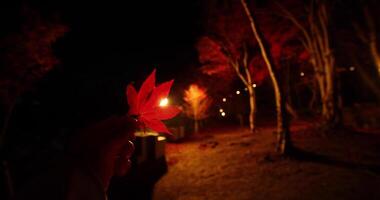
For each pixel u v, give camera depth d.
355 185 6.72
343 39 17.23
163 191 7.45
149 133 9.09
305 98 27.61
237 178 8.03
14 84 7.96
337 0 13.89
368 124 16.30
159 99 0.92
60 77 14.24
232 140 14.41
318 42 14.51
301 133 13.93
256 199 6.52
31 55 7.94
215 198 6.80
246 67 16.91
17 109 12.84
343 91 25.69
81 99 15.62
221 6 15.38
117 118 0.90
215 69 17.34
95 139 0.86
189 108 19.23
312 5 13.78
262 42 9.71
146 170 8.34
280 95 9.90
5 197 7.50
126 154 0.92
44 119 14.01
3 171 7.73
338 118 13.92
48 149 11.70
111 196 6.93
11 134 12.41
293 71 23.48
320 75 14.62
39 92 13.41
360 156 9.25
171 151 12.88
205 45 16.72
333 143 11.41
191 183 8.02
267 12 14.59
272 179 7.66
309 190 6.68
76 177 0.80
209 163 9.94
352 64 21.28
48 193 0.76
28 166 10.00
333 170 7.97
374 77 23.11
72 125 14.43
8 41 7.55
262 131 17.22
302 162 8.92
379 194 6.11
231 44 16.47
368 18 14.29
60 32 8.36
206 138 16.16
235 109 24.09
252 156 10.12
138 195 7.11
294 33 16.16
